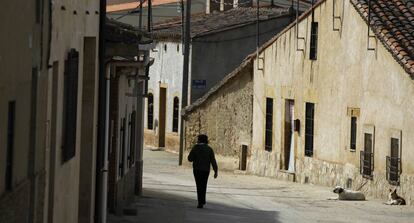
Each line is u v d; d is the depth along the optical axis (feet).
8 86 54.49
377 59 161.48
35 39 61.67
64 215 75.87
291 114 196.44
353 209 139.85
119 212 112.27
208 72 256.52
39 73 63.16
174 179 186.19
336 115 177.17
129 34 97.96
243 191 167.02
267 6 274.16
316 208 139.85
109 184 109.60
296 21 192.65
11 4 54.49
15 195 56.49
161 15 303.89
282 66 199.21
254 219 120.57
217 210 129.08
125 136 120.47
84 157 87.76
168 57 273.95
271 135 204.74
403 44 155.74
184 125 233.96
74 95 77.51
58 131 71.05
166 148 277.44
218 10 287.89
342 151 174.40
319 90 183.93
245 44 256.73
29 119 61.36
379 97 160.35
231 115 221.25
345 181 171.94
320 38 183.42
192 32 256.11
